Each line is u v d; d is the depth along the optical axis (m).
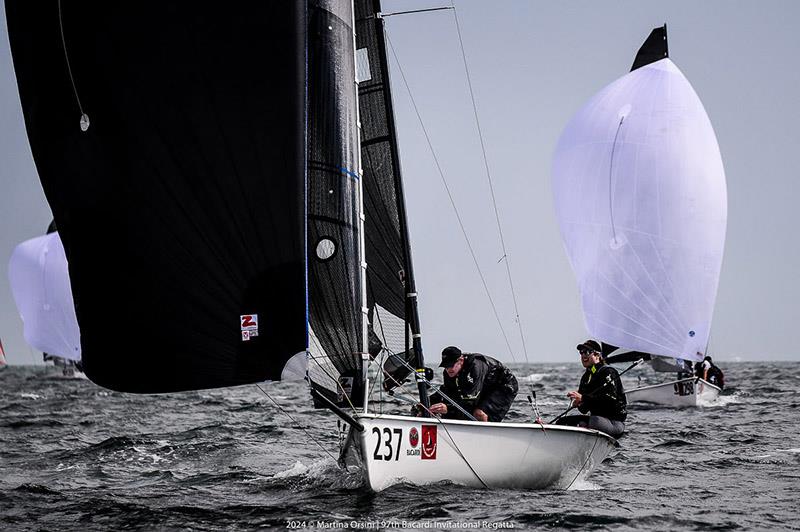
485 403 33.22
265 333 27.38
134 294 27.52
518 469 32.06
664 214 70.06
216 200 27.47
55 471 39.38
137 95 27.69
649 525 27.31
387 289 34.78
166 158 27.53
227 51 27.92
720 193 70.62
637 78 71.94
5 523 28.41
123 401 89.25
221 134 27.66
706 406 75.94
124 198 27.61
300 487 33.34
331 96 30.48
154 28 27.73
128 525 27.81
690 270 70.19
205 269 27.42
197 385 27.39
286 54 28.34
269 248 27.55
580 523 27.33
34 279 116.75
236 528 26.98
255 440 49.28
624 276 70.62
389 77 35.81
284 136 28.05
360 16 35.78
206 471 38.69
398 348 34.44
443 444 30.47
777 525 27.52
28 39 28.38
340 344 29.45
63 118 28.12
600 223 71.31
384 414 29.47
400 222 35.09
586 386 37.31
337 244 29.70
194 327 27.38
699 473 38.12
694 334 70.56
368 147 35.50
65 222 28.25
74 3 27.91
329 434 52.16
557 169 73.50
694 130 70.56
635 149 70.44
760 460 41.75
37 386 128.50
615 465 40.47
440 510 28.27
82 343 28.14
